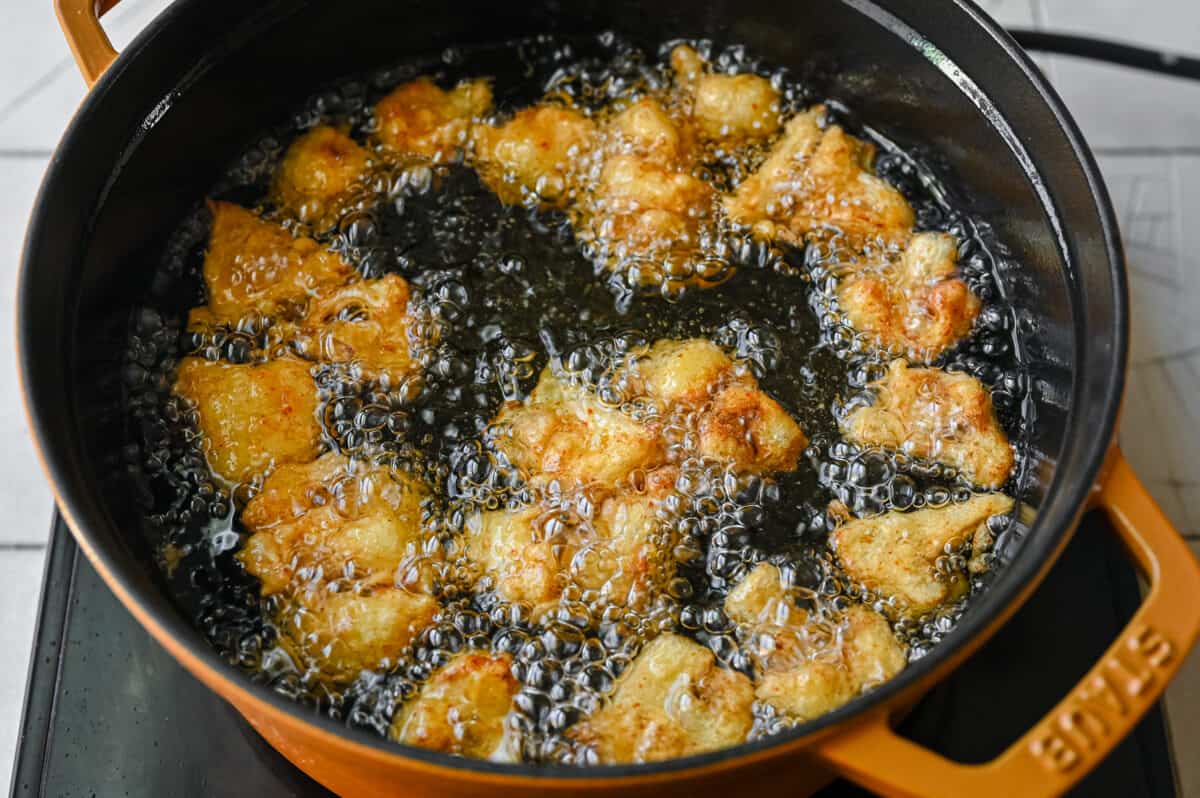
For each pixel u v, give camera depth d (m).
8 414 0.49
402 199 0.45
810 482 0.40
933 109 0.45
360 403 0.41
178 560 0.39
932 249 0.43
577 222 0.45
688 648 0.37
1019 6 0.56
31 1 0.56
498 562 0.38
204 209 0.45
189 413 0.41
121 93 0.40
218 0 0.41
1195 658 0.45
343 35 0.46
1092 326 0.38
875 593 0.39
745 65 0.48
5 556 0.47
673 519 0.39
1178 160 0.53
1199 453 0.48
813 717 0.36
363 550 0.38
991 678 0.40
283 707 0.31
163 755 0.40
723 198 0.45
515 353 0.42
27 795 0.39
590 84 0.48
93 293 0.40
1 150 0.53
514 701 0.36
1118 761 0.40
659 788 0.31
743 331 0.43
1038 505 0.39
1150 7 0.56
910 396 0.41
